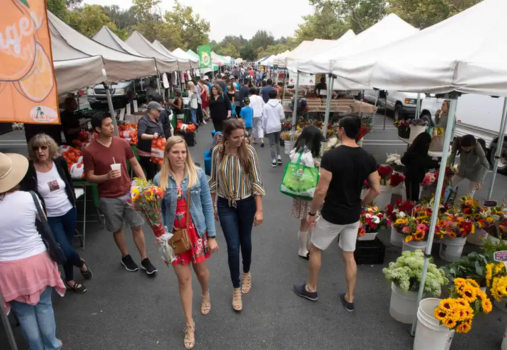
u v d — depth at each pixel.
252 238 4.85
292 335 3.04
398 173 5.59
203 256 2.91
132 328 3.12
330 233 3.16
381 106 16.08
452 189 4.95
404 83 2.94
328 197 3.11
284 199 6.32
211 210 2.92
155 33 32.78
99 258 4.30
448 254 4.19
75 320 3.21
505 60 2.55
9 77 2.11
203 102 14.72
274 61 14.39
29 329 2.51
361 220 4.15
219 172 3.12
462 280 2.76
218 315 3.28
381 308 3.40
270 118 7.95
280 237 4.88
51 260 2.51
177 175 2.73
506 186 7.26
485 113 8.37
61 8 20.62
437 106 11.19
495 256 2.87
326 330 3.11
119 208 3.74
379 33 6.90
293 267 4.12
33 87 2.21
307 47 11.88
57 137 5.94
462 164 5.49
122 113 8.37
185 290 2.83
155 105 5.91
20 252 2.34
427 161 5.11
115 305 3.43
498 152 5.26
